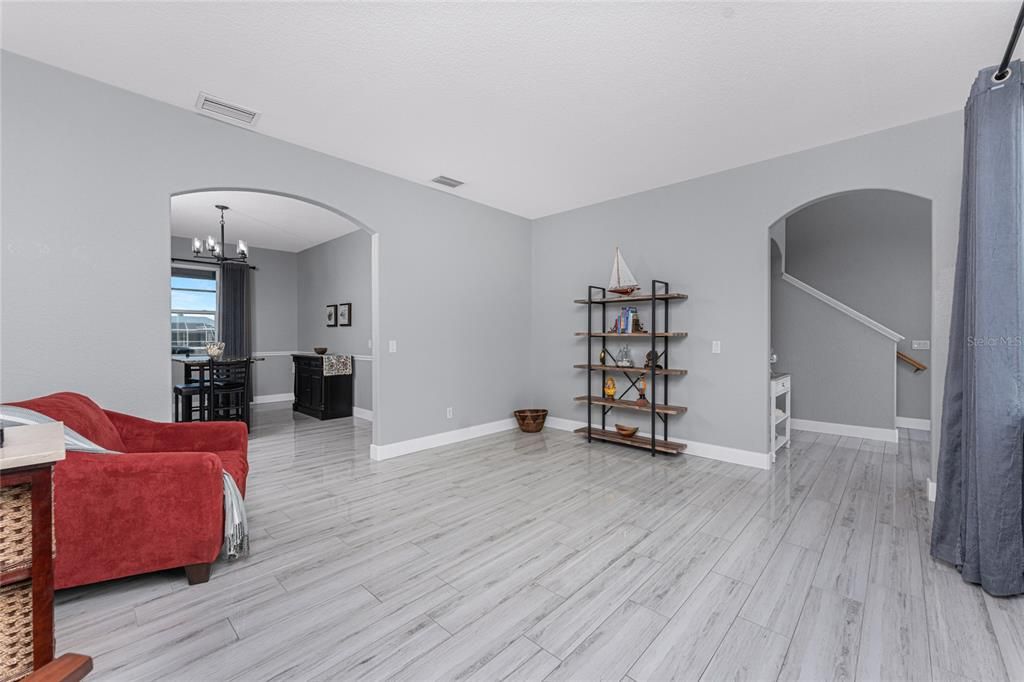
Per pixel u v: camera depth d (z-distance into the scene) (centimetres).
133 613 175
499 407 506
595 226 482
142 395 264
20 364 229
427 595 188
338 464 382
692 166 375
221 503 200
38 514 109
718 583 197
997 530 186
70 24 204
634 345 450
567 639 160
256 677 142
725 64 232
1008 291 189
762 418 366
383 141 328
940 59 226
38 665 109
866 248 556
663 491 314
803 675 142
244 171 307
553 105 275
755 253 368
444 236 445
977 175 198
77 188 245
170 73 244
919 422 521
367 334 605
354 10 194
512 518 269
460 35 211
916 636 161
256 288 746
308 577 202
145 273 266
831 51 220
